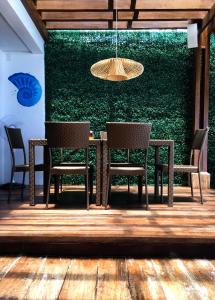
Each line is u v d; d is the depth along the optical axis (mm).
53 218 3297
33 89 6344
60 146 3686
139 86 6395
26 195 4945
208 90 6062
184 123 6430
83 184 6418
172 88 6395
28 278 2299
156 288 2148
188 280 2277
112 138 3715
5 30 5145
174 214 3518
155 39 6363
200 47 5996
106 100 6410
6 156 6363
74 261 2641
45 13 5715
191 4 5172
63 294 2061
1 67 6266
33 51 6203
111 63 4664
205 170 6102
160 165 4301
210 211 3693
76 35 6375
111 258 2715
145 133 3713
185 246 2756
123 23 6113
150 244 2762
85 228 2902
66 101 6414
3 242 2764
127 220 3215
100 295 2049
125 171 3770
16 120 6363
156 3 5195
